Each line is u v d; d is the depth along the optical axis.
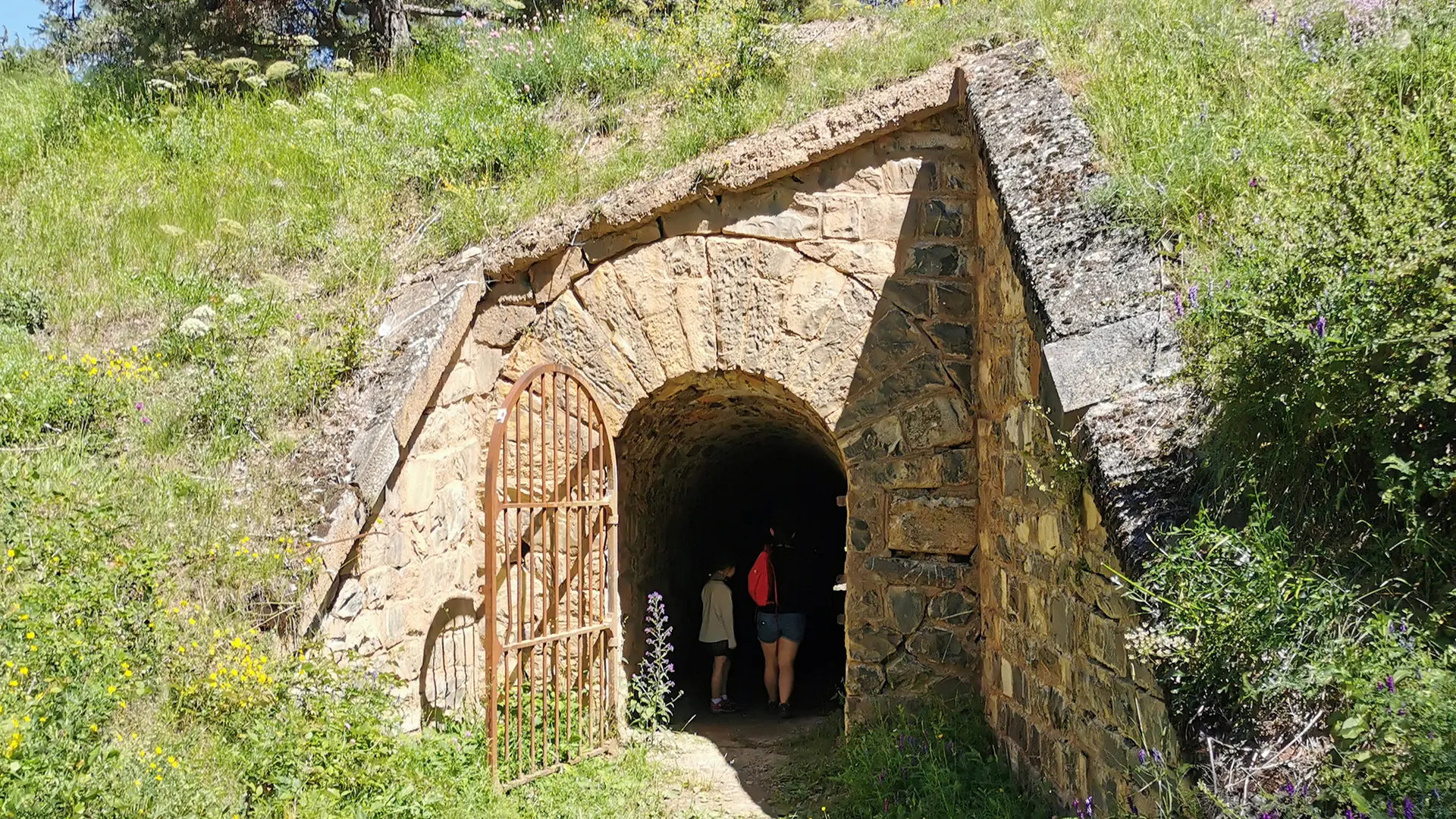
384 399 5.40
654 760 5.96
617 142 7.27
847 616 6.03
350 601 4.96
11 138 8.82
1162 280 3.75
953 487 5.91
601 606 6.04
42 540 4.23
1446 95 4.01
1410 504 2.51
